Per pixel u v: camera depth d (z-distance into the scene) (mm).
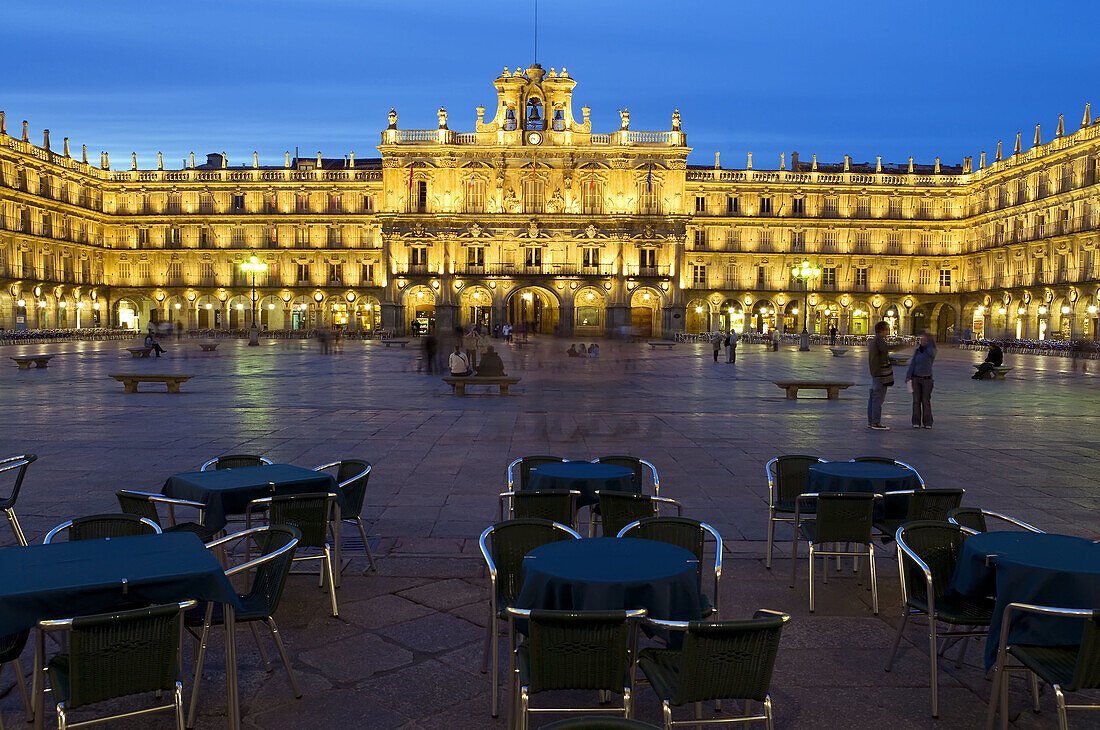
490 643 5770
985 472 12062
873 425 16781
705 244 81750
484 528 8953
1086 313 62875
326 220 83312
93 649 4004
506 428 16141
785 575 7668
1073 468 12398
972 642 6223
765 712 4355
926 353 16750
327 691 5344
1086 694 5375
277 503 6461
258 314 84750
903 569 5656
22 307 72188
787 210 82188
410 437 14914
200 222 84062
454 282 74750
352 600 6895
